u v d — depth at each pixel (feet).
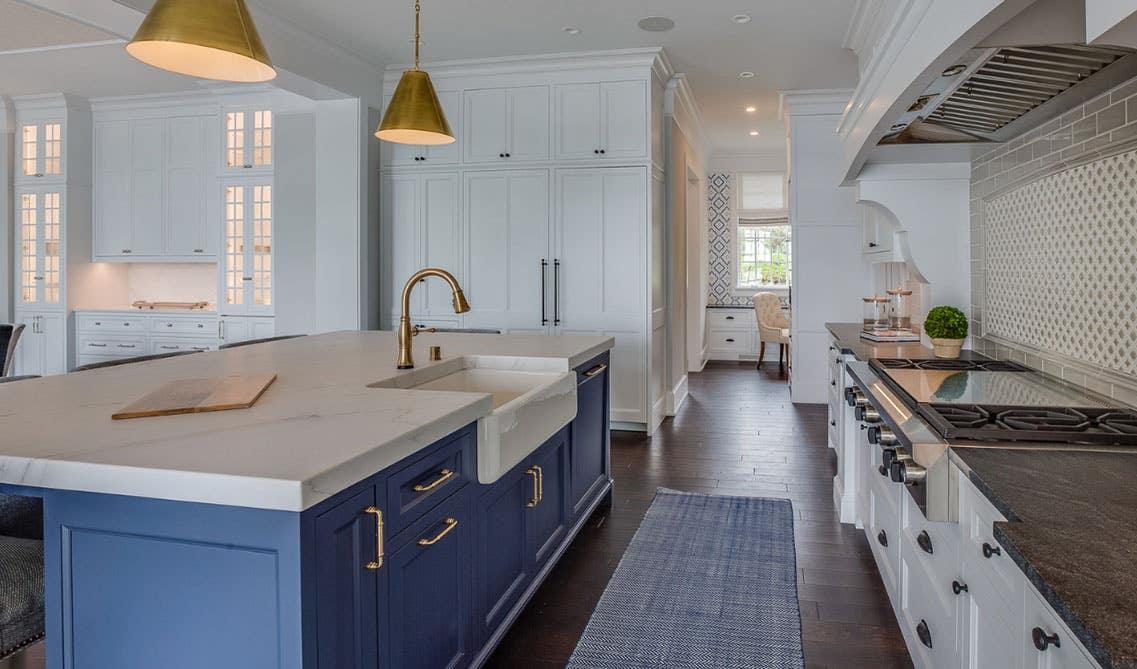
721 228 31.86
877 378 8.38
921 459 5.08
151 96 21.43
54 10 12.34
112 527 4.28
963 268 10.64
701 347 29.30
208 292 23.27
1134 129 5.90
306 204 18.70
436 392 6.53
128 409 5.50
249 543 4.04
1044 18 4.54
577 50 17.03
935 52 5.07
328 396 6.31
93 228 22.52
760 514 11.64
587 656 7.35
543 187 17.75
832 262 21.20
